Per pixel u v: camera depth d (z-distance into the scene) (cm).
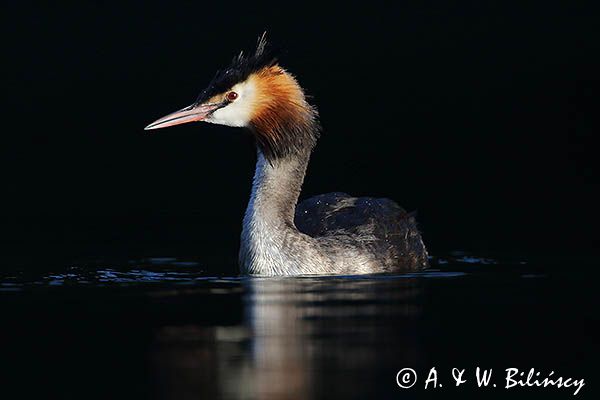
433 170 2202
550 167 2198
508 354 1141
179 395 1010
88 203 2111
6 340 1184
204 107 1616
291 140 1605
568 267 1622
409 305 1347
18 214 2030
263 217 1580
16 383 1041
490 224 1992
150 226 1959
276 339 1184
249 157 2189
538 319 1272
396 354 1135
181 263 1661
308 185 2167
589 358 1131
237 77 1608
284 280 1526
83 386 1035
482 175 2188
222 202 2130
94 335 1202
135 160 2259
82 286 1468
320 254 1577
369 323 1250
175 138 2253
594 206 2059
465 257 1741
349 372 1077
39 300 1379
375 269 1609
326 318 1275
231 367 1088
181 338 1189
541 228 1945
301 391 1024
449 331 1220
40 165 2242
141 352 1137
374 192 2169
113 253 1728
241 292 1425
